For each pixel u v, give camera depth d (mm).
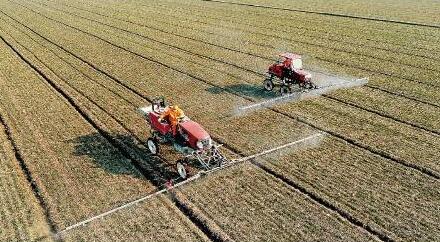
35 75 29719
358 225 13758
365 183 15805
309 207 14539
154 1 62500
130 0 64188
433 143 18781
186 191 15516
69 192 15594
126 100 24531
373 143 18812
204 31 41938
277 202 14828
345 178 16141
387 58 31656
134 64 31531
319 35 39125
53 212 14453
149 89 26047
